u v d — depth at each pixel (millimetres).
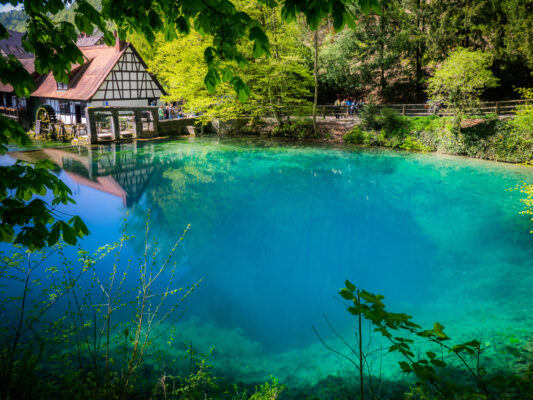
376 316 2271
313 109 27688
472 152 21828
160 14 2900
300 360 6754
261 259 11719
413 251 12047
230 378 6031
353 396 5359
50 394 4234
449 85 22000
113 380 4742
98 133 28562
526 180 17500
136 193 17312
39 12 2674
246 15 2527
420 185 18016
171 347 6742
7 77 2500
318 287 10031
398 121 25203
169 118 33031
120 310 7996
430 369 2254
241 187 18625
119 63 28234
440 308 8484
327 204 16625
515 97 26641
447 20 26016
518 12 22672
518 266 10234
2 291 7973
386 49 29125
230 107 27281
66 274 9328
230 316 8477
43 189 2807
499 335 6832
